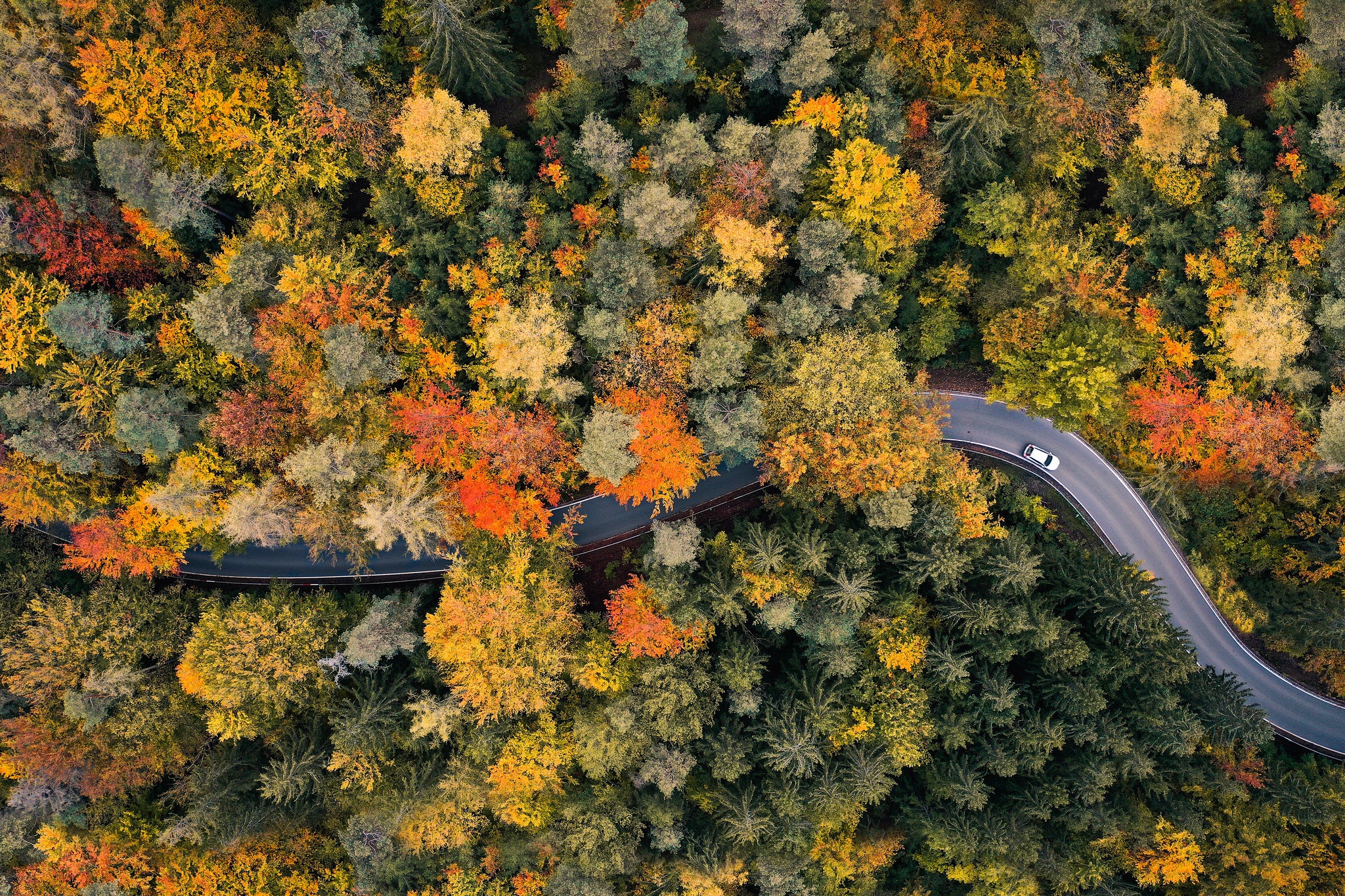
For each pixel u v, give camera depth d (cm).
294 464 4931
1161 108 5375
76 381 5016
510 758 5241
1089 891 5312
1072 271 5656
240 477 5353
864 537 5447
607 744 5181
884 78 5262
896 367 5362
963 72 5625
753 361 5647
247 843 5322
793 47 5228
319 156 5334
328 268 5125
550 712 5516
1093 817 5119
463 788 5238
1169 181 5569
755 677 5200
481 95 5588
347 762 5147
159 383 5275
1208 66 5538
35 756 5112
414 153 5103
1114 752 5084
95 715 5112
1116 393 5597
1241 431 5478
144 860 5316
